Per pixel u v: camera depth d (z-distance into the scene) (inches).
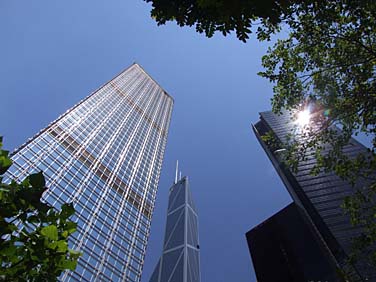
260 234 4242.1
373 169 819.4
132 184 4810.5
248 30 433.7
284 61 872.9
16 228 245.0
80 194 3752.5
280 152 968.3
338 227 2918.3
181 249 6082.7
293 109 949.2
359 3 673.0
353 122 835.4
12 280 234.5
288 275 3457.2
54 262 250.2
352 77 784.9
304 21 778.8
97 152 4613.7
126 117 6117.1
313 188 3435.0
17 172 3235.7
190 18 467.5
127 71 7839.6
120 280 3417.8
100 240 3545.8
